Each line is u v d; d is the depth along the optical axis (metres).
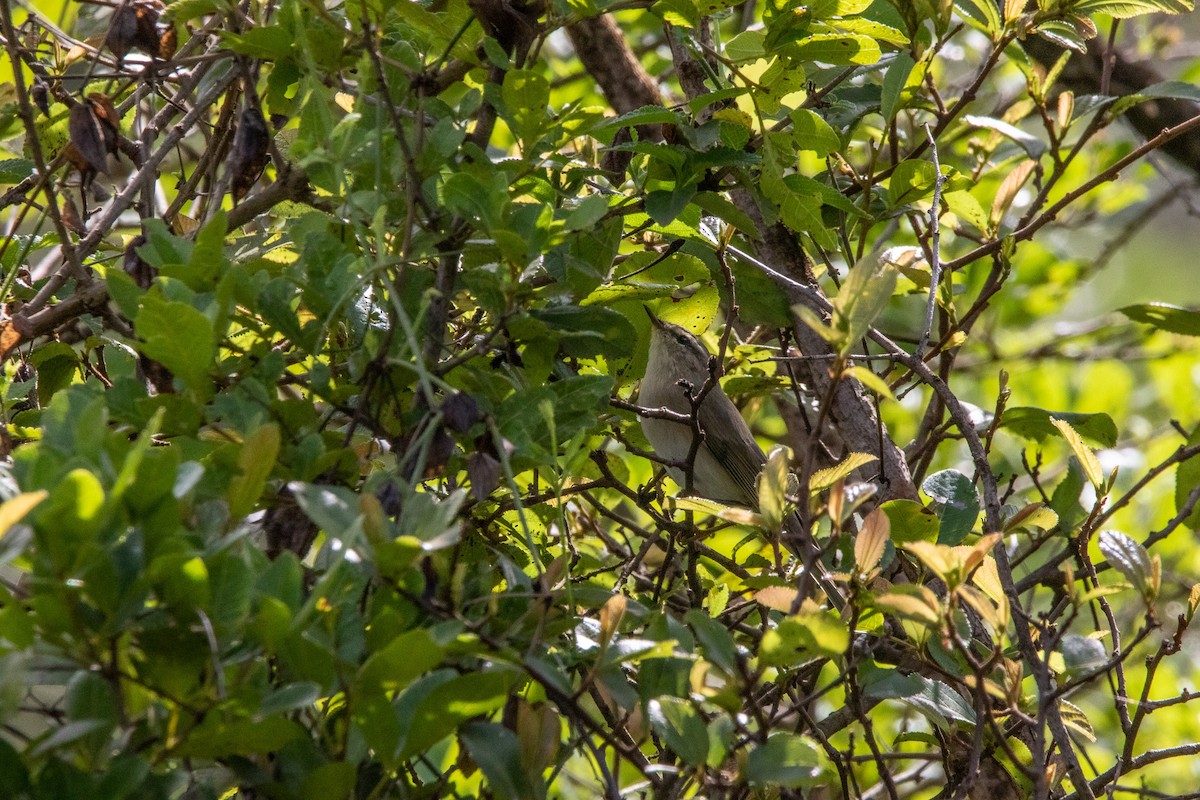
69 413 4.64
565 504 7.89
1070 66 11.68
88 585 3.73
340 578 4.29
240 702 3.92
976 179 9.25
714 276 7.89
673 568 8.19
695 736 4.67
